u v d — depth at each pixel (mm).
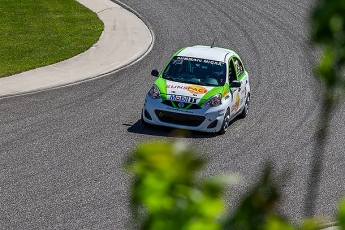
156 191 2686
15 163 29078
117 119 37688
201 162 2746
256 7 71688
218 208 2660
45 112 38031
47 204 24328
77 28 60812
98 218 23219
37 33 58281
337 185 28844
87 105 40188
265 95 45688
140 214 2709
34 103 39781
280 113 41594
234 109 37969
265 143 35125
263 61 55000
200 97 35781
